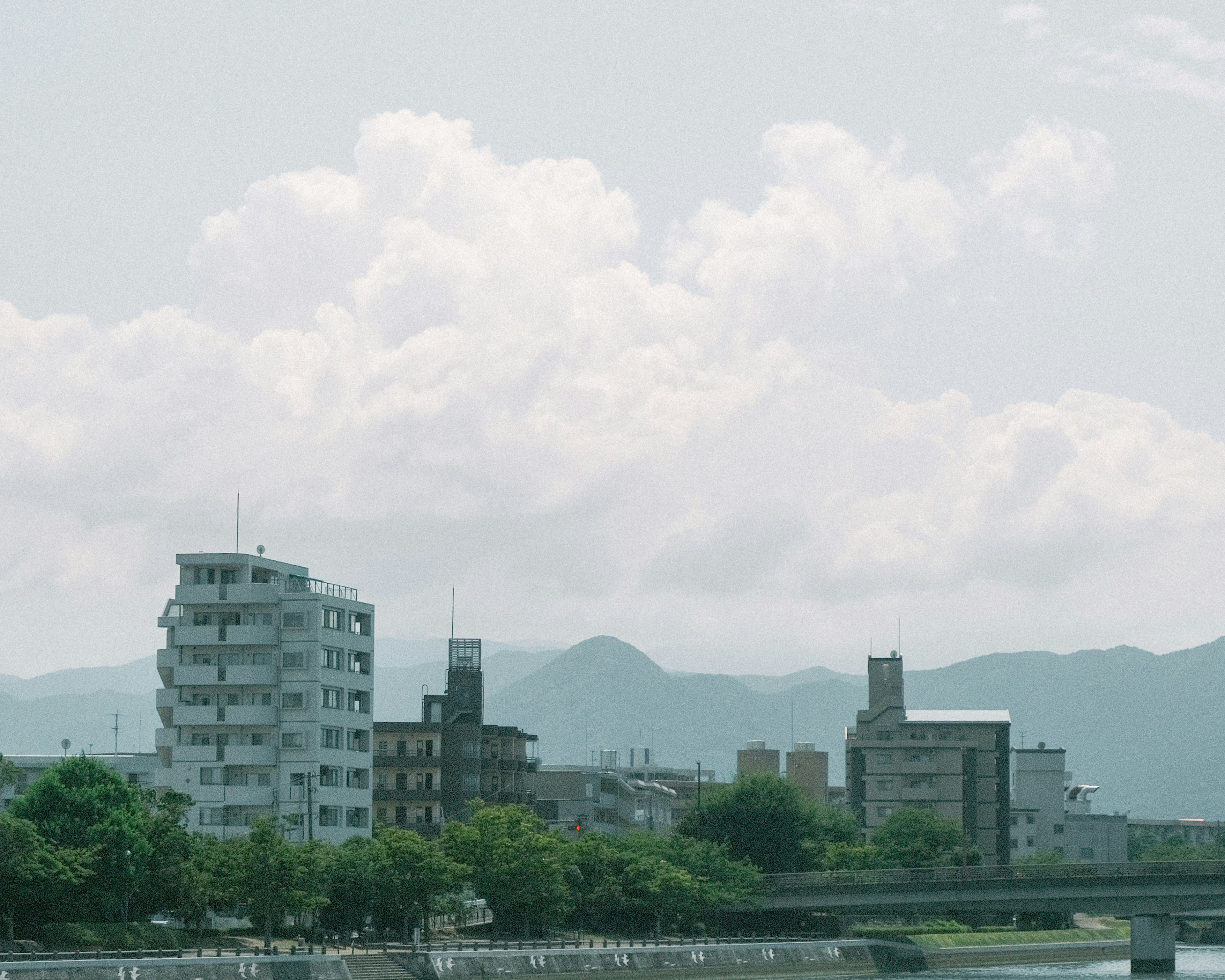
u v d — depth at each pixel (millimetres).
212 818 186000
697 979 166125
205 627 190625
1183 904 184625
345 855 158250
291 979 130375
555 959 153500
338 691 192875
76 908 135875
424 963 142000
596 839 188875
